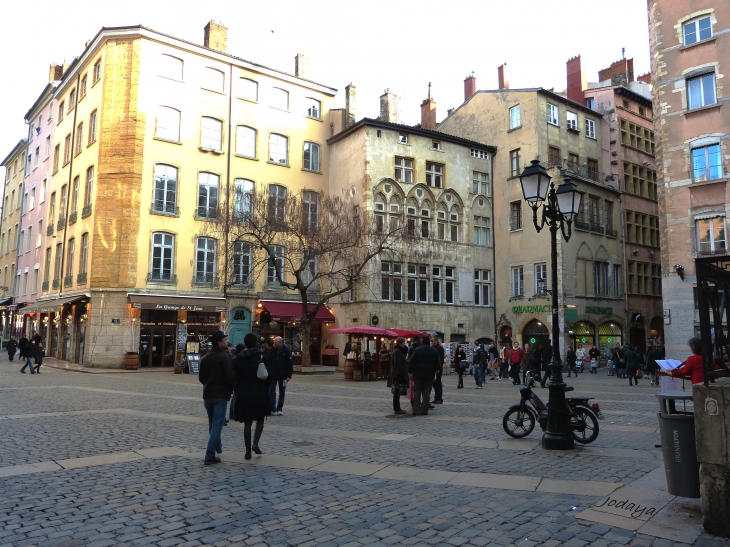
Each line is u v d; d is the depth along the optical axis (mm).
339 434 10648
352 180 35031
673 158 26891
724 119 25344
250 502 6152
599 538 5043
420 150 36000
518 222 37156
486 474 7434
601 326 36438
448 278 36031
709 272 5664
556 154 36906
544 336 34781
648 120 42375
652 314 39562
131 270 29859
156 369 29328
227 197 29219
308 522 5527
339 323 34719
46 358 35844
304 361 28281
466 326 36219
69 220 34562
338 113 38125
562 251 34250
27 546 4859
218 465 7949
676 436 5891
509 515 5691
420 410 13391
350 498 6332
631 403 15711
